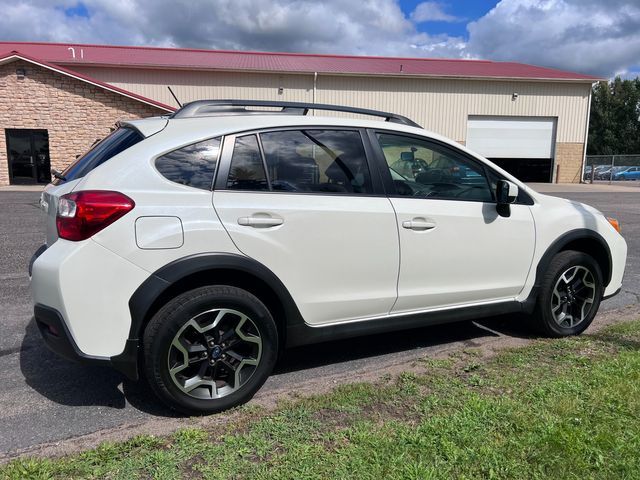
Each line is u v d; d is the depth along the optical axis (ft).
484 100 89.92
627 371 11.30
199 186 9.68
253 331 10.05
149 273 9.08
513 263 13.05
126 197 9.08
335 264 10.74
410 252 11.53
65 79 65.72
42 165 67.62
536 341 13.88
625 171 103.40
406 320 11.89
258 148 10.32
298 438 8.86
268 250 9.98
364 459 8.14
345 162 11.12
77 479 7.73
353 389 10.78
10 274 20.54
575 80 89.45
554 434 8.66
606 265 14.67
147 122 10.54
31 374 11.68
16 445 8.79
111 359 9.06
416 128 12.38
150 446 8.66
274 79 83.87
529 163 93.45
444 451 8.30
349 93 86.22
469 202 12.42
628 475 7.70
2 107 64.85
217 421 9.62
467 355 12.84
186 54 94.07
